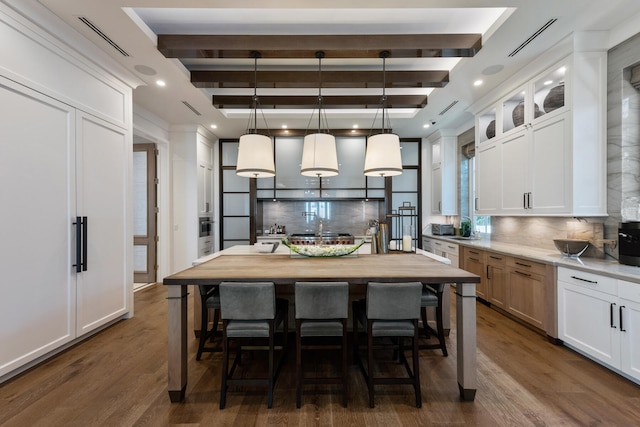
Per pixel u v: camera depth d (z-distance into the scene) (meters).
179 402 2.01
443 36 2.81
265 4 2.20
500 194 3.79
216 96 4.28
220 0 2.17
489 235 5.00
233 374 2.37
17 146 2.22
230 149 6.23
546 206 3.06
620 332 2.18
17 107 2.21
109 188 3.14
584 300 2.48
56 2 2.19
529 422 1.79
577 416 1.84
